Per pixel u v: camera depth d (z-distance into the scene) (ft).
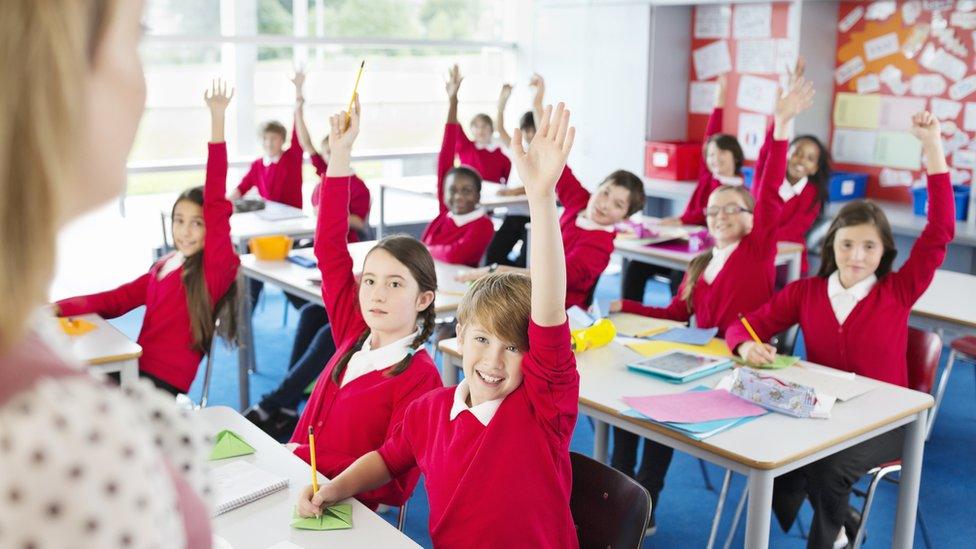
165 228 17.56
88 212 1.38
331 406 7.15
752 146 21.26
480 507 5.41
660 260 14.03
